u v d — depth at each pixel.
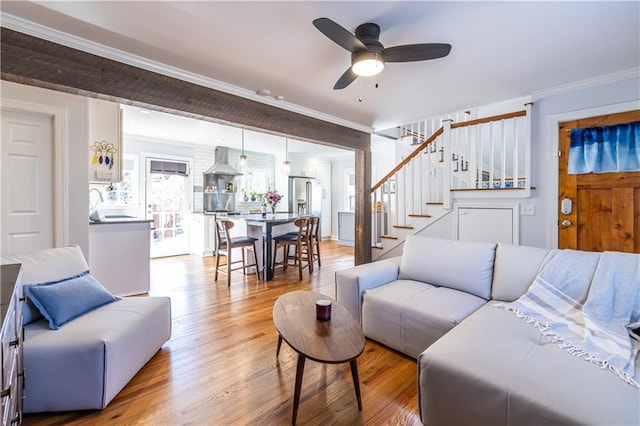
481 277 2.37
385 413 1.66
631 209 2.85
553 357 1.37
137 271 3.73
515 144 3.47
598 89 2.98
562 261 2.04
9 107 2.71
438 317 2.00
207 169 6.91
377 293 2.44
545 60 2.58
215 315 3.05
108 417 1.61
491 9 1.87
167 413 1.64
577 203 3.13
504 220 3.55
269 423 1.58
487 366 1.33
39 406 1.60
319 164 8.69
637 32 2.14
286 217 5.51
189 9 1.87
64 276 2.05
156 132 5.57
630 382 1.18
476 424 1.29
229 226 4.14
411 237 2.97
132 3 1.81
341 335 1.65
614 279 1.76
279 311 1.99
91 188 4.66
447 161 3.95
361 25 2.02
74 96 3.07
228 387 1.87
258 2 1.79
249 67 2.69
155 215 6.19
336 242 8.41
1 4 1.82
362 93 3.34
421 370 1.49
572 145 3.15
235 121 3.19
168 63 2.62
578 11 1.89
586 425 1.02
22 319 1.61
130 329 1.88
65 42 2.18
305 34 2.16
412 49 1.98
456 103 3.68
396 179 4.65
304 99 3.53
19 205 2.83
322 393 1.82
